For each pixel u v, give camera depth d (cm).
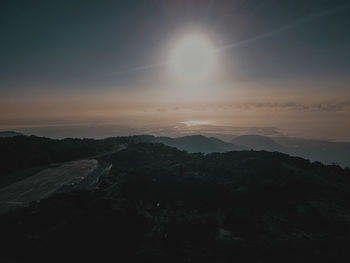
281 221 2148
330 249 1622
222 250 1617
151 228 1945
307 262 1457
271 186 2900
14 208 2378
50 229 1731
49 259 1380
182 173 3662
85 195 2531
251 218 2183
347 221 2133
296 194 2772
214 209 2475
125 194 2930
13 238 1599
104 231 1666
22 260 1345
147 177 3406
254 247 1650
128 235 1695
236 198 2678
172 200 2753
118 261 1431
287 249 1623
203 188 2994
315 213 2284
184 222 2064
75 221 1783
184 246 1655
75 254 1444
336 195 2845
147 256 1477
